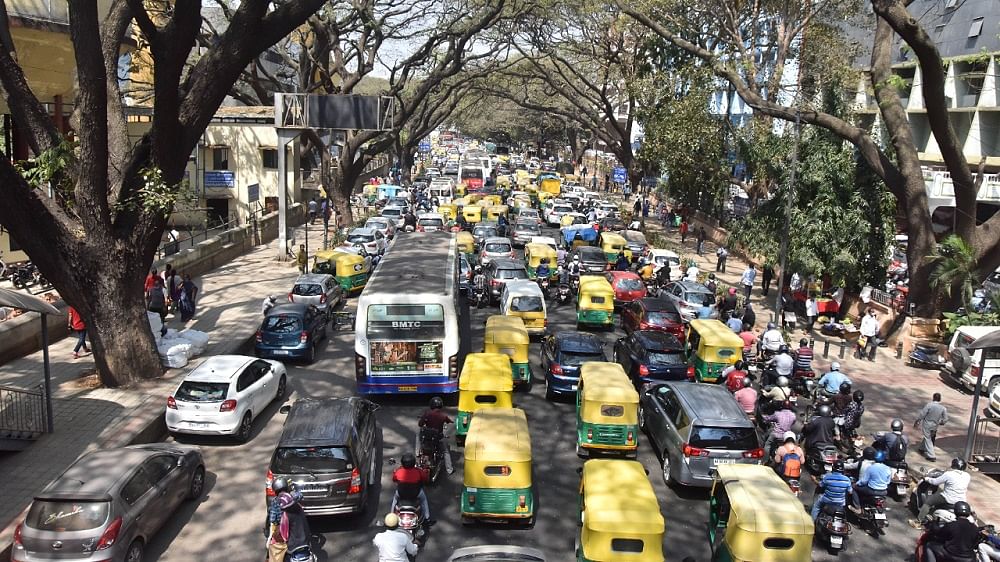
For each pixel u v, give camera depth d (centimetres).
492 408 1481
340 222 4609
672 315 2398
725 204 5206
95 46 1655
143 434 1586
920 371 2383
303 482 1234
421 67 5478
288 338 2142
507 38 5341
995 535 1198
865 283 2898
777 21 4106
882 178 2689
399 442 1656
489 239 3459
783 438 1576
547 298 3148
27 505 1272
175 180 1892
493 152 14800
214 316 2567
